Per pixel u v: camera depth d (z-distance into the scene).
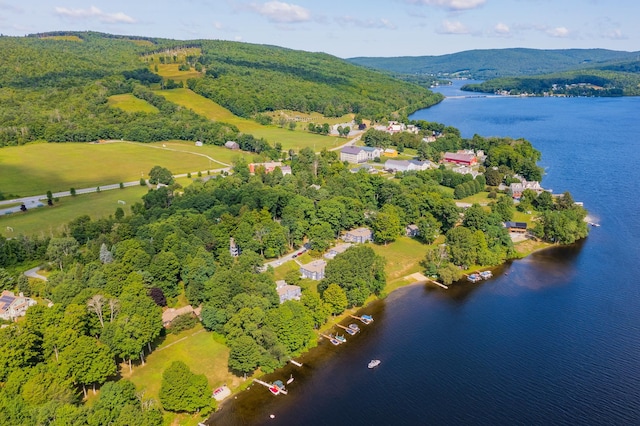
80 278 157.50
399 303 173.50
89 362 115.75
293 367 136.75
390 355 142.38
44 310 132.50
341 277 166.88
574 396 124.44
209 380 128.12
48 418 100.19
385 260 186.00
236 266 170.75
